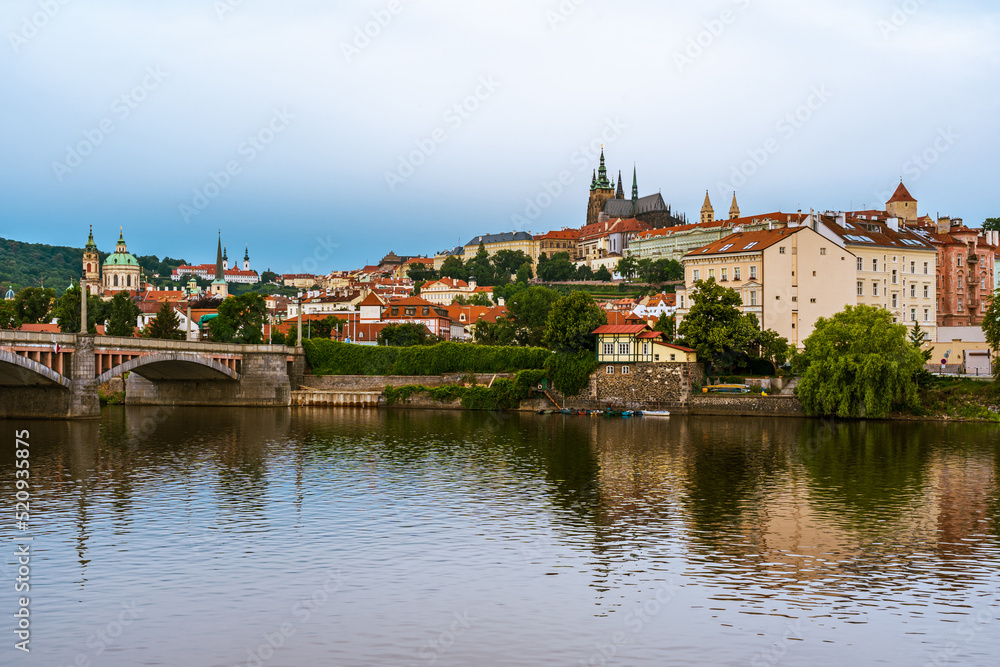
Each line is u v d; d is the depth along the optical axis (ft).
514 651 142.92
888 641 147.23
